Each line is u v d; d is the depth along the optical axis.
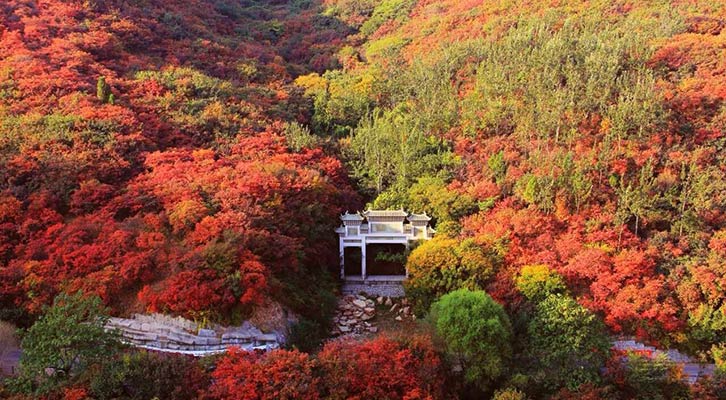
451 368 33.38
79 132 48.12
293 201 44.62
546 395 32.94
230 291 34.91
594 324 35.53
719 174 44.25
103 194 42.25
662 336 37.50
